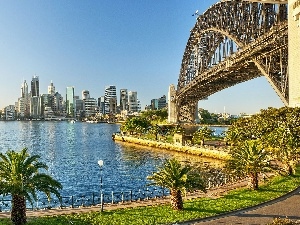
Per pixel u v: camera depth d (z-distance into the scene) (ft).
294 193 137.39
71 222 106.11
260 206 121.39
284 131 170.81
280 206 120.16
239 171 146.61
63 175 269.64
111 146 490.08
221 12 371.76
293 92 208.13
